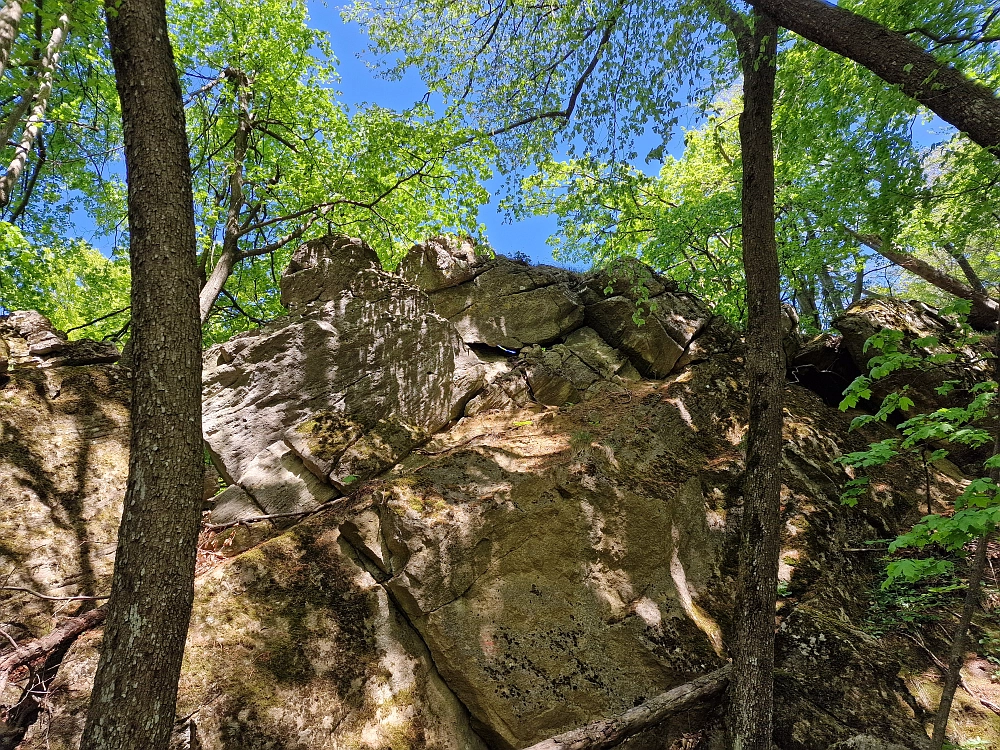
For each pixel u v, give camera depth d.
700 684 4.20
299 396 6.53
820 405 7.79
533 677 4.26
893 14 4.99
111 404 6.28
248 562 4.62
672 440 6.31
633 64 5.15
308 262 7.63
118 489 5.68
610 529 5.09
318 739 3.78
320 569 4.72
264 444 6.27
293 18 11.38
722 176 13.20
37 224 12.36
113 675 2.56
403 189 11.84
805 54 6.82
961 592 5.25
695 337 8.02
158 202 3.05
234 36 11.01
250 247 12.67
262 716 3.75
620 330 8.01
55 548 5.05
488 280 8.10
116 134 10.38
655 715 3.95
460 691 4.24
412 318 7.24
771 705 3.96
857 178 7.40
